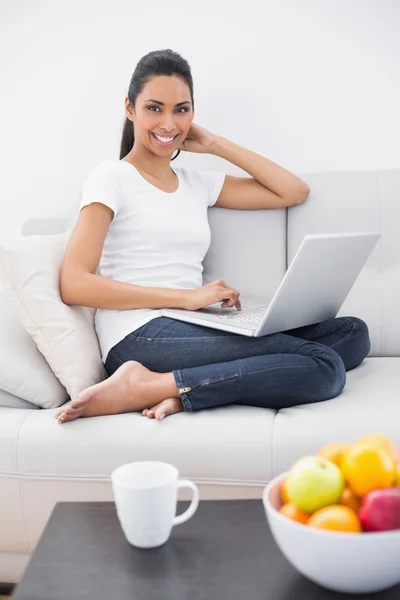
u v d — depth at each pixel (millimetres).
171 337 1687
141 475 1011
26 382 1592
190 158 2371
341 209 2104
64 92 2406
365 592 849
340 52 2283
